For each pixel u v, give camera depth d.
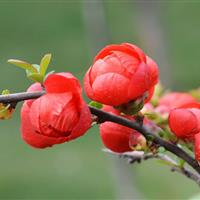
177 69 19.97
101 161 16.06
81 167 15.78
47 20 23.45
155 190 13.22
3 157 16.92
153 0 10.07
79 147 16.88
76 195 14.82
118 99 3.21
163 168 14.02
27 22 23.53
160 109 4.55
